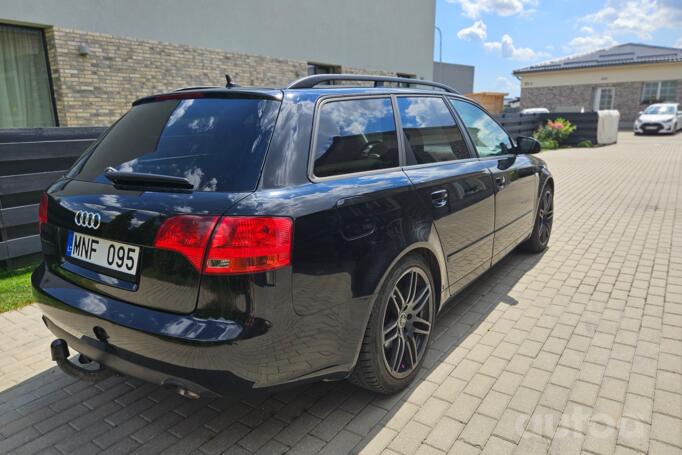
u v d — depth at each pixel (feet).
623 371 9.61
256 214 6.39
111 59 29.73
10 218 15.12
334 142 8.06
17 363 10.39
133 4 30.48
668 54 107.86
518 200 13.98
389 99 9.82
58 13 27.12
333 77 9.14
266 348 6.51
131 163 7.81
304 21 43.47
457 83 119.96
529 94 119.55
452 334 11.30
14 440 8.00
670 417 8.19
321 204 7.14
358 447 7.64
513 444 7.63
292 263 6.63
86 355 7.78
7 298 13.43
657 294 13.47
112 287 7.16
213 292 6.35
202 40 34.96
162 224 6.59
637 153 53.88
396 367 8.76
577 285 14.23
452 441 7.73
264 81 40.37
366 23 50.88
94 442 7.92
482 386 9.20
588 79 110.83
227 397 6.59
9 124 26.91
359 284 7.57
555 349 10.53
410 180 9.12
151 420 8.43
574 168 41.78
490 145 13.19
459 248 10.61
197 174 7.02
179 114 8.18
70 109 28.17
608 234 19.90
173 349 6.42
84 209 7.57
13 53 26.58
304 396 9.01
